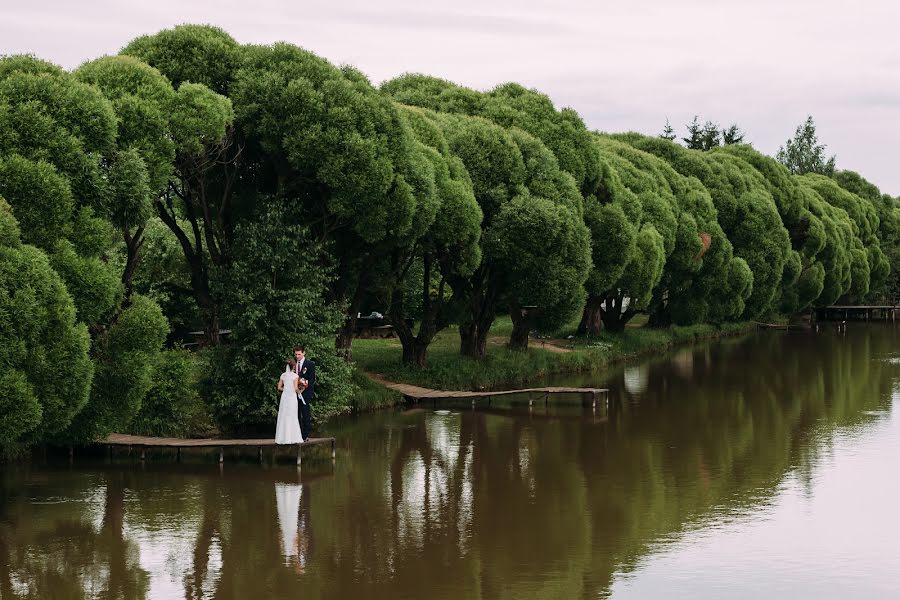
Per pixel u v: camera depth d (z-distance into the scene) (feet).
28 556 57.98
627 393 133.08
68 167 69.05
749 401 125.59
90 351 74.28
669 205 194.29
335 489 75.41
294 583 54.19
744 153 277.03
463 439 97.60
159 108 82.02
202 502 70.49
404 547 61.16
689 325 223.71
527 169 136.87
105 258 83.15
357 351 142.51
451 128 133.90
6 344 61.41
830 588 54.70
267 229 90.43
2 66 73.51
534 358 152.56
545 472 82.69
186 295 114.73
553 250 132.05
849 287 315.58
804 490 76.69
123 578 54.39
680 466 85.35
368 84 103.91
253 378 89.92
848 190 377.09
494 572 56.75
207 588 53.11
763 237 239.09
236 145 96.84
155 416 87.35
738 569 57.88
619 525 66.69
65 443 76.33
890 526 66.74
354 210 96.07
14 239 63.46
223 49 96.22
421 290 161.27
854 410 118.01
